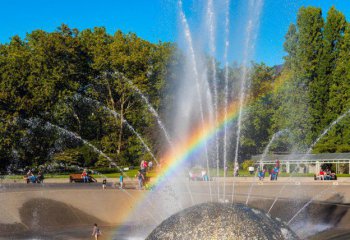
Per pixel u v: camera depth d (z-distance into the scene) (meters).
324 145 60.75
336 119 61.62
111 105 67.06
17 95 55.47
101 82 66.75
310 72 63.75
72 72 64.81
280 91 63.78
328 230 19.64
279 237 9.19
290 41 65.12
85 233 19.89
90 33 71.12
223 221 9.12
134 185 36.12
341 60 62.94
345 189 31.44
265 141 64.50
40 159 54.66
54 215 21.89
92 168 56.62
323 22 64.75
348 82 61.69
